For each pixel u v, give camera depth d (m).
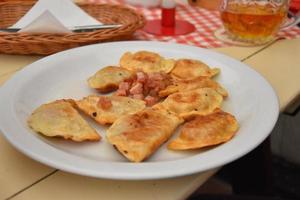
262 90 0.57
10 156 0.48
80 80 0.64
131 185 0.45
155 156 0.48
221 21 0.84
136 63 0.65
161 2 0.91
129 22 0.76
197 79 0.61
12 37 0.67
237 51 0.75
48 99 0.59
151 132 0.49
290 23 0.83
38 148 0.44
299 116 1.05
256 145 0.46
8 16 0.83
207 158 0.44
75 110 0.54
